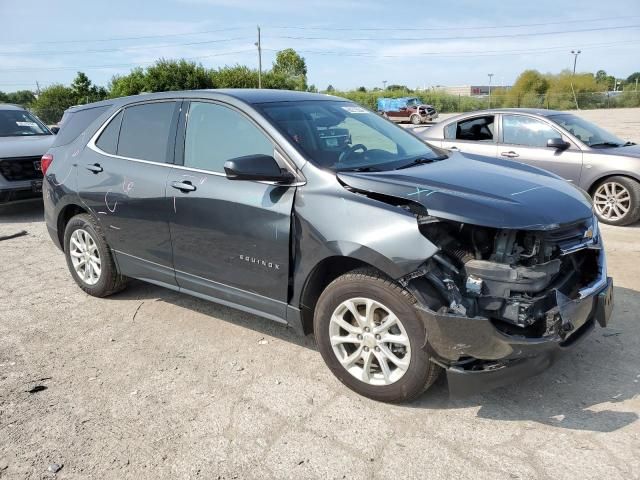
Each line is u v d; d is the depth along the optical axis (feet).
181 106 13.97
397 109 138.51
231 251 12.37
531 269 9.71
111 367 12.67
